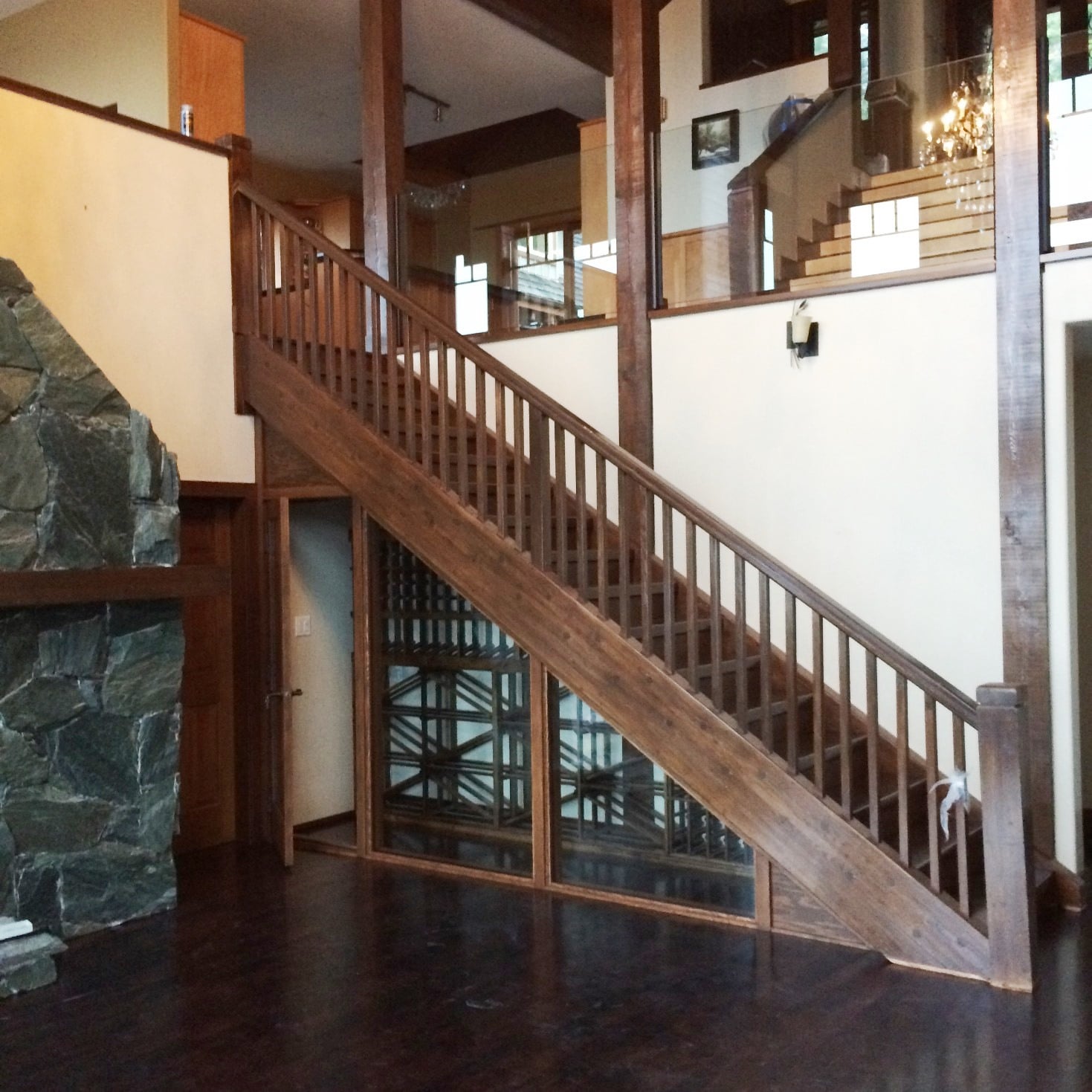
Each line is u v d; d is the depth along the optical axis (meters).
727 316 5.63
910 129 5.21
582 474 4.77
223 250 5.96
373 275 5.44
